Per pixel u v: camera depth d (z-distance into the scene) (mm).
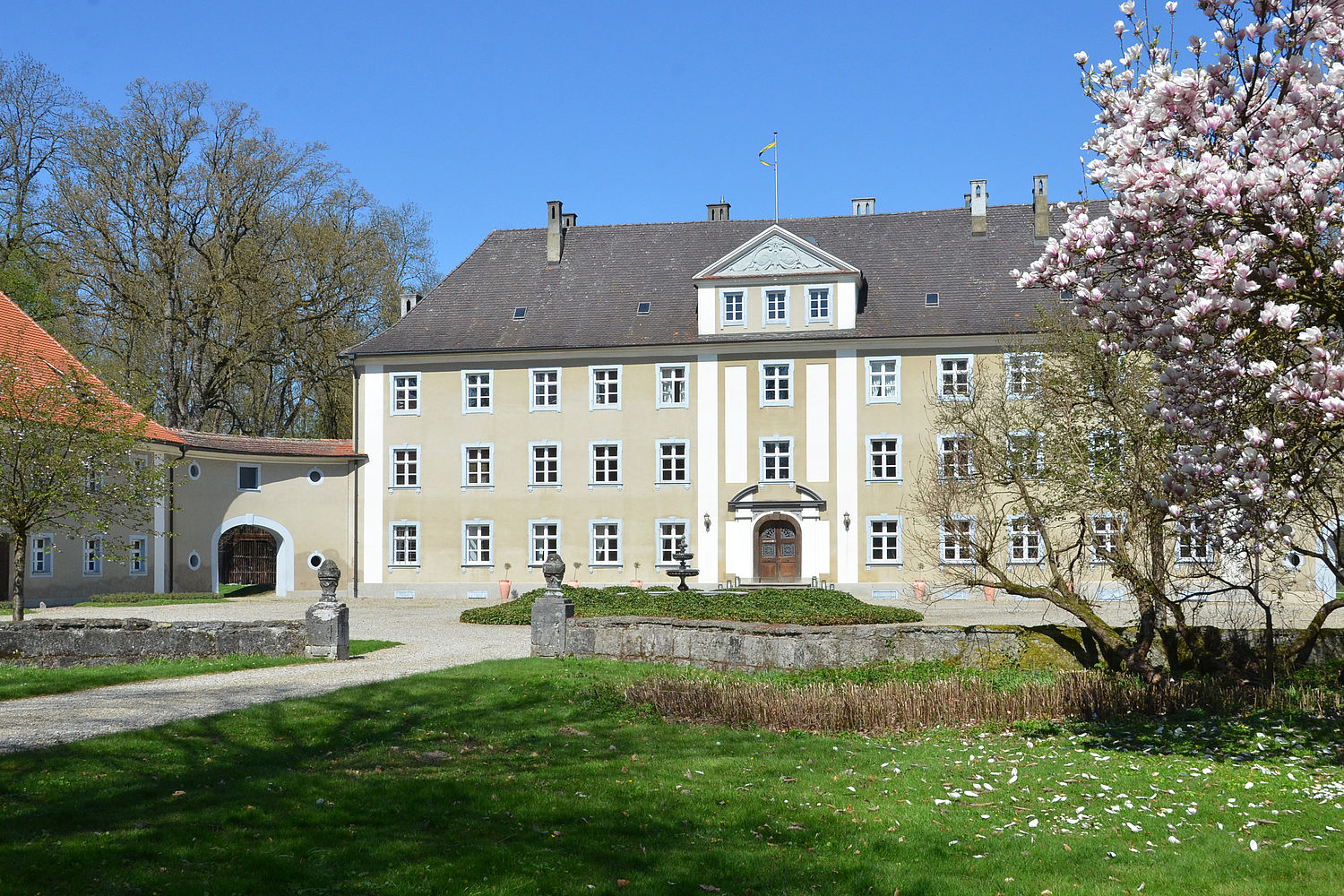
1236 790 10961
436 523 45125
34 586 36094
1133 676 17297
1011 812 10242
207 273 47812
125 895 7492
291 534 45531
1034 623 29781
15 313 38281
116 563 39750
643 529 43844
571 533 44250
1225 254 8742
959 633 19359
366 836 8953
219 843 8641
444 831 9227
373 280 54219
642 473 43969
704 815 9969
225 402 53281
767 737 13875
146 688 16594
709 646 19688
